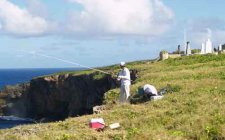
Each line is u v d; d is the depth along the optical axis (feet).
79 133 63.46
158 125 67.41
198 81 109.81
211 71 130.62
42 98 340.18
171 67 172.55
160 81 124.88
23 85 365.81
